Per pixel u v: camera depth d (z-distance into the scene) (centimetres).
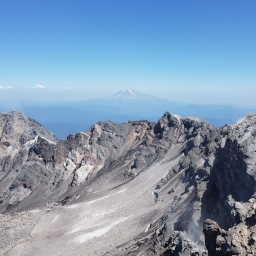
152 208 9944
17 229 10169
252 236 2728
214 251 3094
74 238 9325
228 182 6762
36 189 15788
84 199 13088
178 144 15488
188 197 8662
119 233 8919
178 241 5750
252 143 6706
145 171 13838
